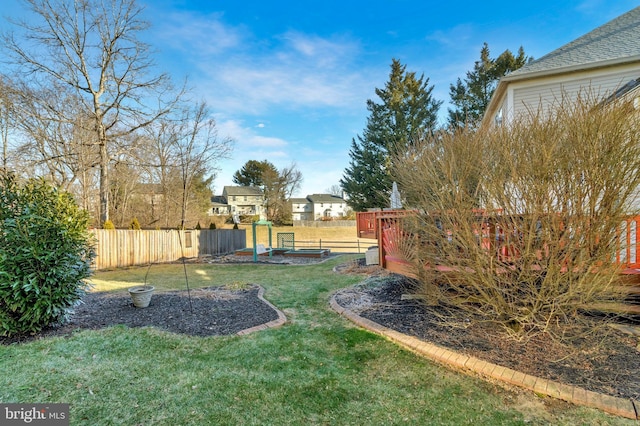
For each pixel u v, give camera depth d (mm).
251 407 2381
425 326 3719
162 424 2191
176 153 20156
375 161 25562
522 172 3020
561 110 3145
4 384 2688
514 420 2162
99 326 4168
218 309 4867
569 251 2873
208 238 16203
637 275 3297
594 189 2758
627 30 8578
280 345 3484
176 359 3178
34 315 3805
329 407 2375
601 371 2627
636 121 2814
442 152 3828
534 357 2889
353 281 6840
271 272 9539
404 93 25219
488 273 3193
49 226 3947
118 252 12328
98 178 17828
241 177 47312
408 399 2449
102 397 2510
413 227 4066
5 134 13773
